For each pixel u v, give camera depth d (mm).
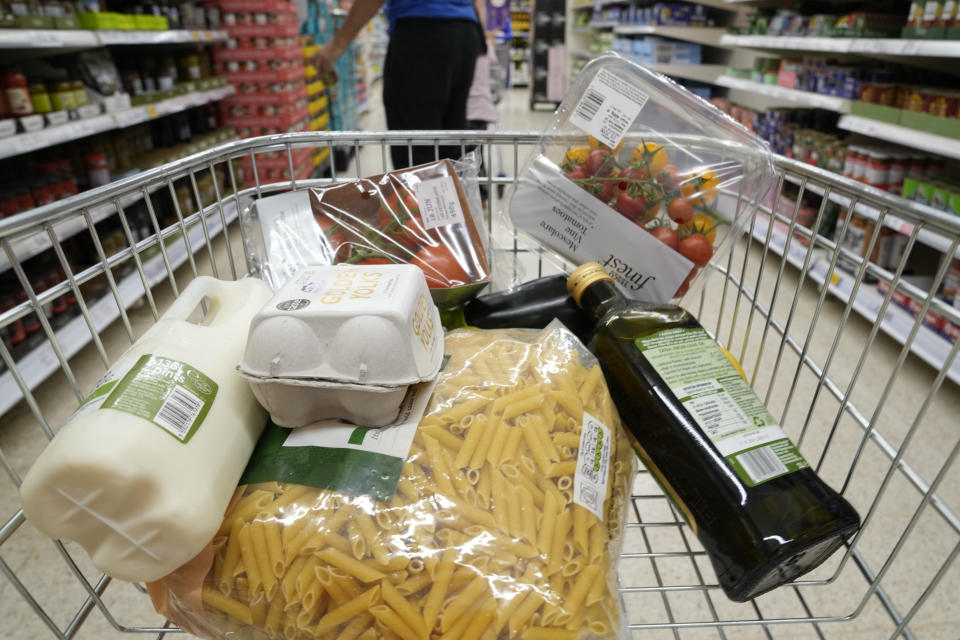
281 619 629
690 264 1059
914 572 1467
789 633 1343
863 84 2570
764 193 1045
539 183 1124
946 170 2547
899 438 1922
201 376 666
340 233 1046
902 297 2391
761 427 805
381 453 681
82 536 587
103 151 2674
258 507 659
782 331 986
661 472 824
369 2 2133
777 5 3861
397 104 2383
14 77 2018
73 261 2441
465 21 2350
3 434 1984
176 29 3160
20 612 1409
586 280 950
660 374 839
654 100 1083
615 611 680
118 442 560
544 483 701
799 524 722
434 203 1060
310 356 659
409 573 617
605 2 6742
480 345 861
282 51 3748
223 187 3695
